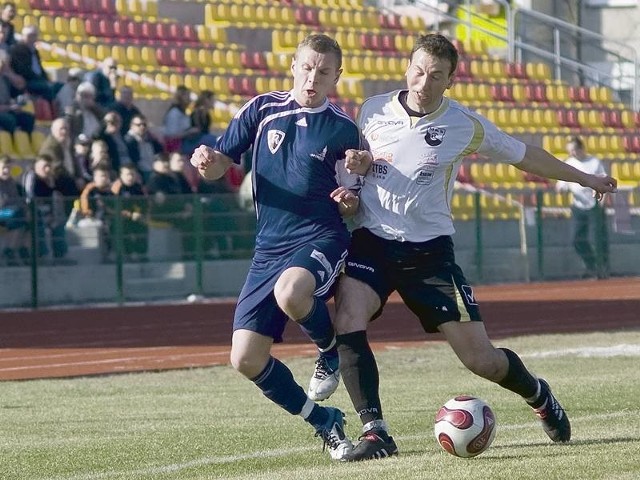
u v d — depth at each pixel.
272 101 20.73
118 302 66.56
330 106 20.69
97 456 21.67
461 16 113.00
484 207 79.50
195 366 41.56
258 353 20.22
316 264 19.89
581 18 118.62
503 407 27.39
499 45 111.38
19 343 50.25
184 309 64.19
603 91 107.69
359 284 20.80
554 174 21.42
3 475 19.94
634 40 118.50
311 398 21.67
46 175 64.69
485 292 73.69
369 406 20.17
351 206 20.27
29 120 70.31
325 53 20.27
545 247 81.38
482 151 21.09
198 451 21.92
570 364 37.81
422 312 20.95
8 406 30.92
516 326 54.22
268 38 97.69
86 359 44.66
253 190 20.77
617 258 84.06
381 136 20.80
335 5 104.00
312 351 45.25
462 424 19.31
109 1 91.31
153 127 80.31
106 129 67.00
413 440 22.55
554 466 18.20
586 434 22.39
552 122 100.81
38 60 72.69
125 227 66.69
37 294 64.38
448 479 17.30
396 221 20.70
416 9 110.94
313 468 19.33
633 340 46.50
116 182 66.94
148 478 19.03
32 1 87.00
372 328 53.94
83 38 87.00
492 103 100.19
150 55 87.38
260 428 25.05
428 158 20.56
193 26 92.88
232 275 70.44
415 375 36.38
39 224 64.31
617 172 98.12
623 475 17.34
